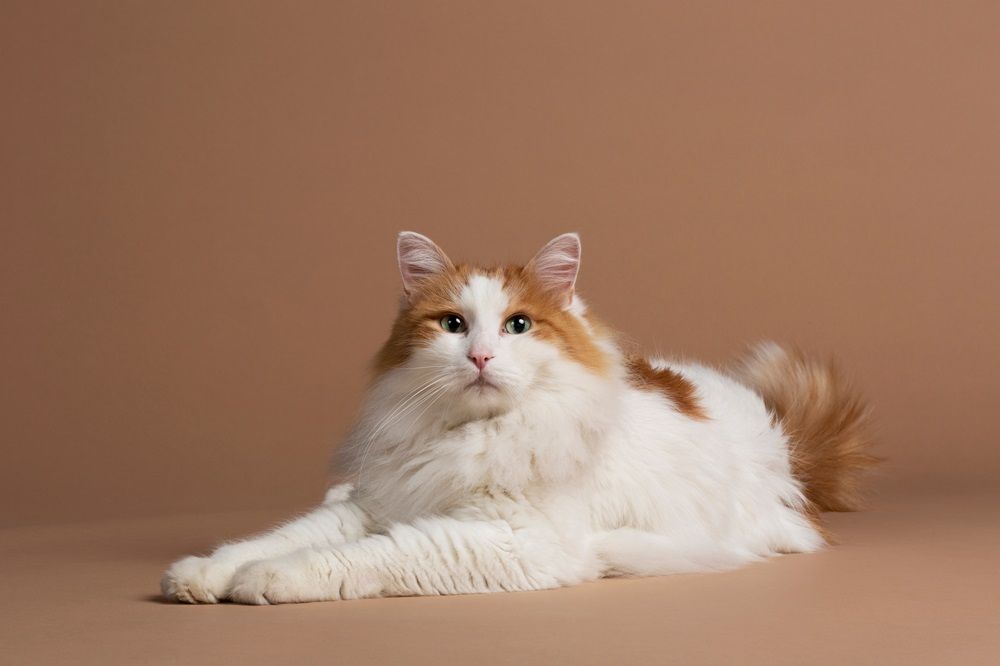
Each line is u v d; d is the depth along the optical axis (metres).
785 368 5.18
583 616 2.95
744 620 2.90
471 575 3.24
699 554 3.65
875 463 5.25
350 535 3.49
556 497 3.47
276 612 3.01
